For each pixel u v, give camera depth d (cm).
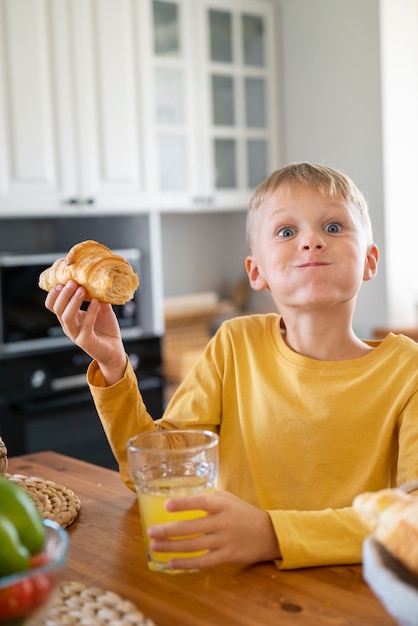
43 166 281
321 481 102
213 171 336
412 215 330
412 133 329
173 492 78
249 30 347
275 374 109
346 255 102
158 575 77
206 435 84
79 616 67
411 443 96
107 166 297
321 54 340
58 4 281
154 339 306
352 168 332
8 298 271
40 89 279
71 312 94
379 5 314
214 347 118
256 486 106
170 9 316
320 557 78
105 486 110
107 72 295
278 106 359
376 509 60
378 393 102
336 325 106
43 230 317
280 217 105
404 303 329
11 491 61
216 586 75
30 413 273
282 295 105
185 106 324
